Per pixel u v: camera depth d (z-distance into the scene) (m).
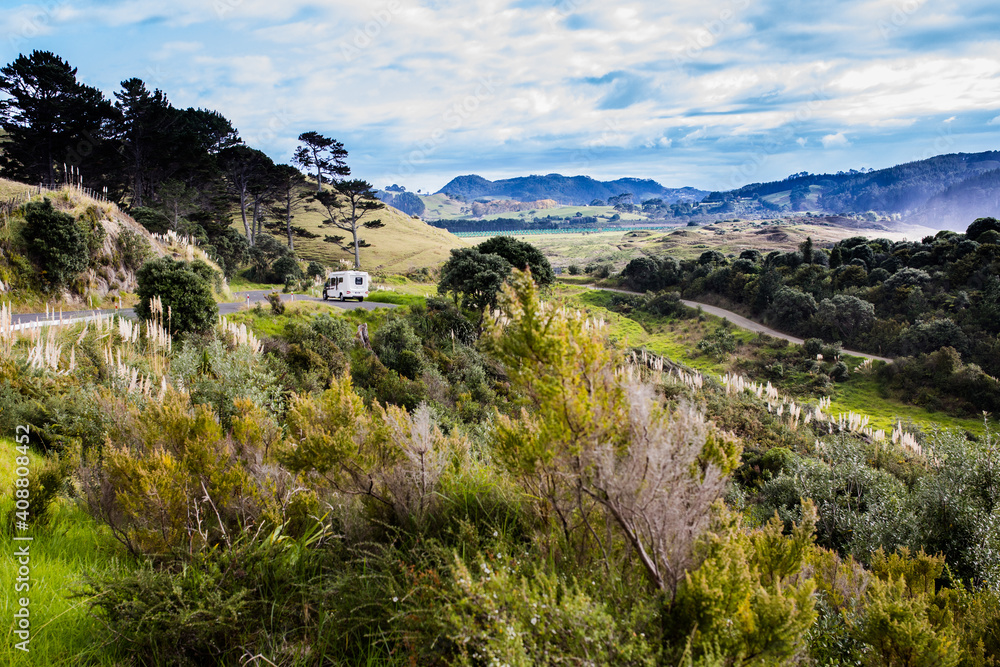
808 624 2.10
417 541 3.00
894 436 33.88
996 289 63.06
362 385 18.48
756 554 2.78
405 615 2.28
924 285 70.31
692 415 2.94
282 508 3.42
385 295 39.09
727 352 68.75
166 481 3.20
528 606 2.09
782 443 23.83
